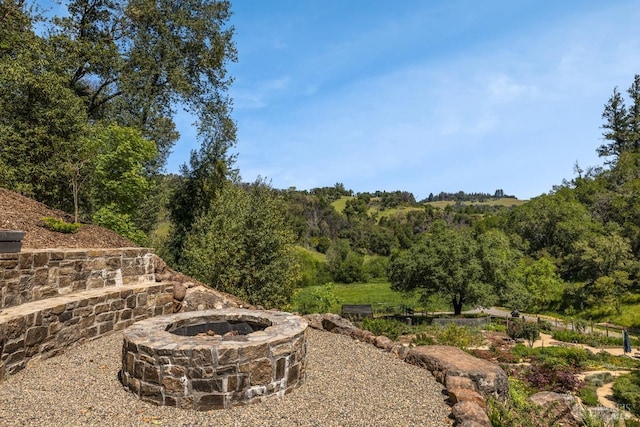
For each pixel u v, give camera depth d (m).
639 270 34.69
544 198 53.38
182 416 4.26
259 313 6.55
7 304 5.86
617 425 6.89
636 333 27.78
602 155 61.56
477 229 61.19
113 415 4.18
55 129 12.92
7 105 12.27
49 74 12.95
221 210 15.95
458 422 4.30
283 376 4.95
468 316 32.53
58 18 15.70
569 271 43.78
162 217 20.91
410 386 5.57
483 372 5.69
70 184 12.62
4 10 14.43
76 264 7.41
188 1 19.77
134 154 12.45
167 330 5.59
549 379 12.77
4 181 11.36
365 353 7.17
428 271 31.59
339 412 4.52
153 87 19.19
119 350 6.44
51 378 5.10
